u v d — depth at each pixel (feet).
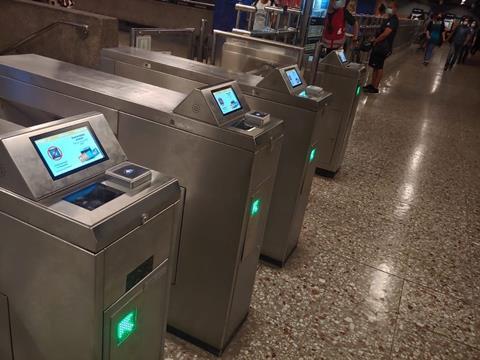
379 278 9.27
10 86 7.13
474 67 59.72
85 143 4.15
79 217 3.51
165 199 4.18
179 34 12.01
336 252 10.02
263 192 6.41
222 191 5.98
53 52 12.01
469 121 25.30
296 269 9.16
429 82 38.14
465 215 13.01
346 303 8.32
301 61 10.68
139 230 3.96
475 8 129.18
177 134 5.99
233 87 6.32
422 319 8.21
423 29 80.07
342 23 17.52
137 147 6.34
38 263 3.83
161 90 6.95
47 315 4.03
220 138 5.73
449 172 16.46
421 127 22.30
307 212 11.70
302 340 7.27
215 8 20.03
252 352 6.90
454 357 7.39
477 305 8.87
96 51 11.33
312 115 8.18
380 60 28.09
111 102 6.28
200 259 6.51
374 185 14.23
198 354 6.79
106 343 4.06
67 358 4.14
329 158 14.08
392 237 11.08
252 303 7.97
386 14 30.35
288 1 15.28
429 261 10.23
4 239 3.94
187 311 6.87
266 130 5.89
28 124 7.50
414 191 14.23
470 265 10.33
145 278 4.32
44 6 11.71
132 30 10.73
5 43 12.68
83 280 3.64
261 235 6.98
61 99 6.69
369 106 25.11
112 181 4.09
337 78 13.24
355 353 7.14
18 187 3.65
